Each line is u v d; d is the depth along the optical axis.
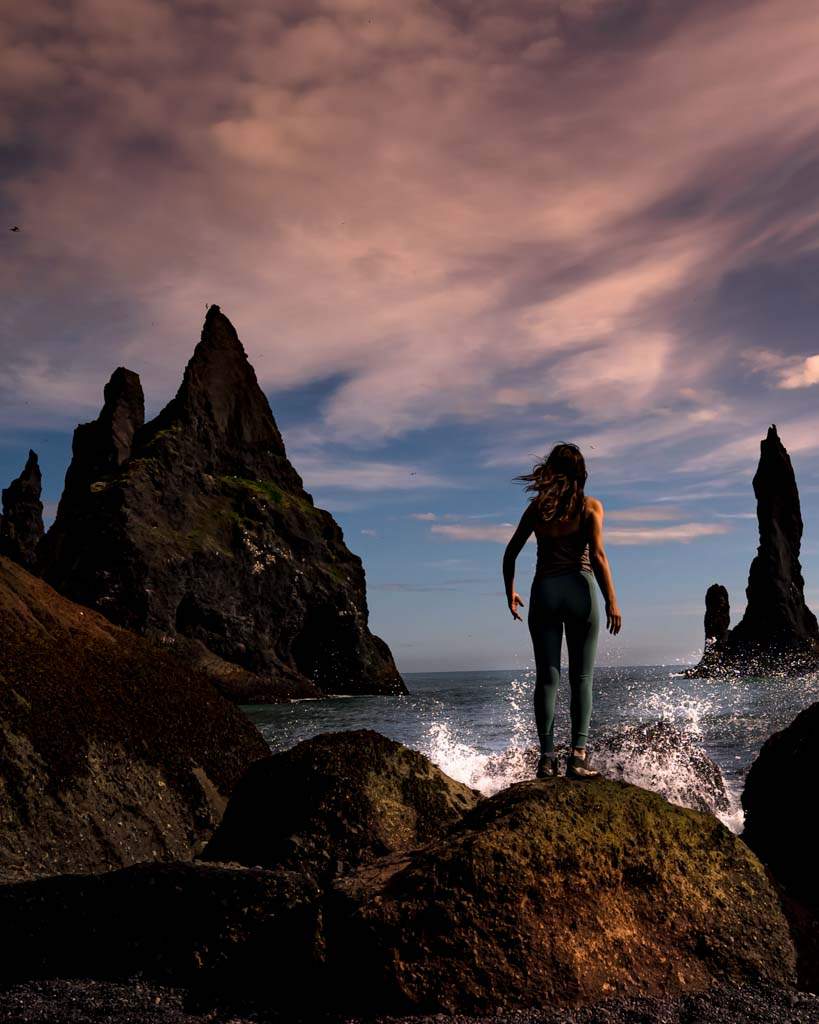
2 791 6.34
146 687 8.21
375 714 32.19
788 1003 3.94
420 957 3.99
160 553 46.81
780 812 6.71
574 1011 3.87
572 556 4.96
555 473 5.06
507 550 5.23
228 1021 3.95
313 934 4.20
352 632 54.34
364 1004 4.01
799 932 4.46
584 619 4.91
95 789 6.90
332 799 5.59
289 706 40.78
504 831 4.28
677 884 4.40
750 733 18.27
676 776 10.80
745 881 4.55
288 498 57.22
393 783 5.82
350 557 57.69
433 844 4.64
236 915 4.49
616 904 4.27
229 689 45.06
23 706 6.94
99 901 4.66
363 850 5.40
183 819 7.42
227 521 52.50
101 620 8.86
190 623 48.00
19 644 7.50
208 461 56.84
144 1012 4.03
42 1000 4.19
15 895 4.75
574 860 4.25
